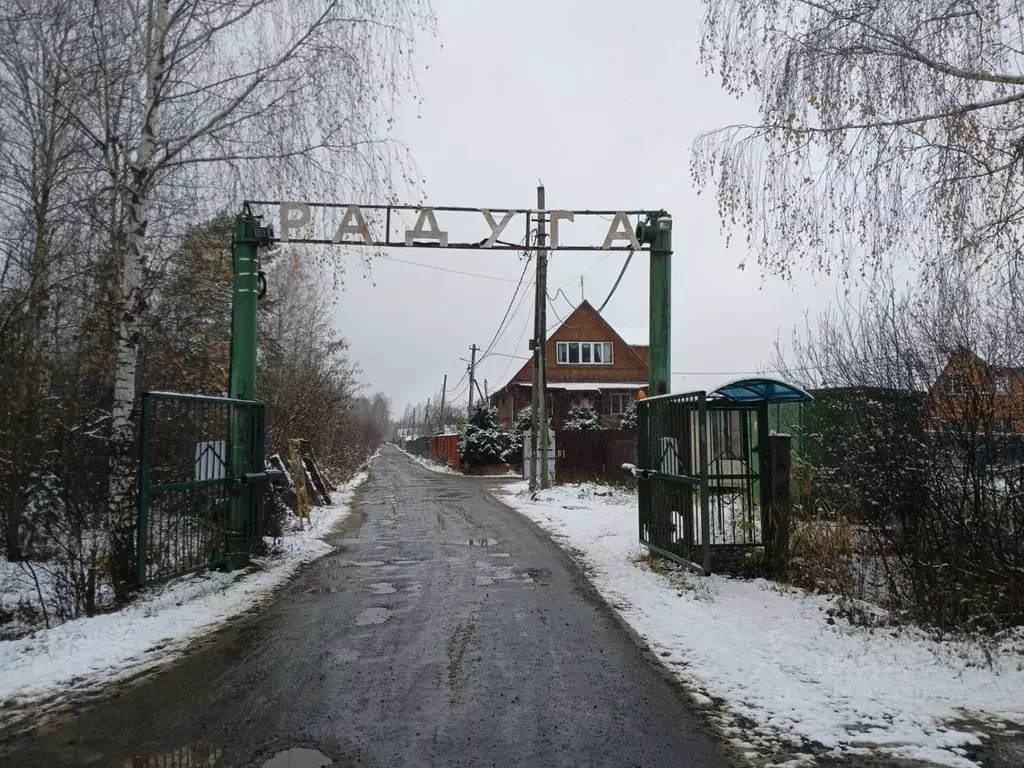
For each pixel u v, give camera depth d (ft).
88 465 26.78
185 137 29.32
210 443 28.76
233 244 33.42
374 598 25.96
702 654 19.03
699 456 27.45
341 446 107.76
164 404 26.05
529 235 36.42
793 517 29.27
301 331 78.02
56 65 29.78
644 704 15.71
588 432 89.81
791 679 17.21
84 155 32.73
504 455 126.93
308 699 15.98
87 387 34.68
